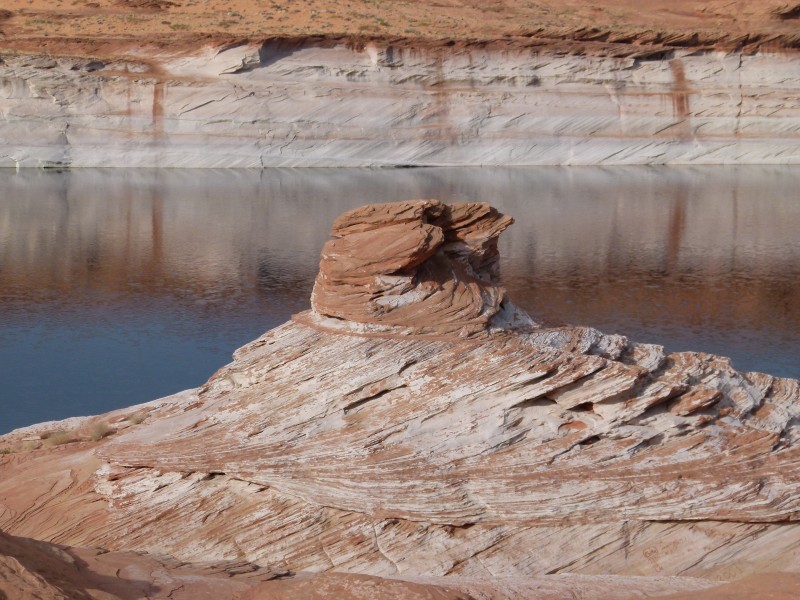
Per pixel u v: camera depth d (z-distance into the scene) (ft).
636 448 37.19
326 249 43.04
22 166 201.57
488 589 32.01
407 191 167.84
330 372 39.83
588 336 42.63
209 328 83.20
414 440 37.58
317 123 211.00
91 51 207.00
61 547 31.42
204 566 32.71
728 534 35.96
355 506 36.60
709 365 42.73
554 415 37.86
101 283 101.96
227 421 40.47
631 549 35.50
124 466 40.19
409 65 215.10
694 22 277.23
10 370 70.38
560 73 221.66
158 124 205.67
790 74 228.63
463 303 41.32
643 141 225.15
